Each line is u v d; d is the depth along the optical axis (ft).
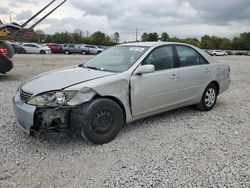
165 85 15.48
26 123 12.25
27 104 12.26
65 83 12.59
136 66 14.42
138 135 14.33
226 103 21.75
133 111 14.23
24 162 11.32
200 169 10.84
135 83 14.05
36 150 12.42
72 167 10.98
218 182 9.95
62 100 11.91
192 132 14.90
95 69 15.03
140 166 11.06
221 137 14.24
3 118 16.61
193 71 17.25
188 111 18.95
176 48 16.92
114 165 11.15
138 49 15.79
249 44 321.11
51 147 12.76
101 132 13.00
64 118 12.12
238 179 10.14
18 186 9.68
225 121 16.92
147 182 9.93
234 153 12.32
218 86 19.52
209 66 18.60
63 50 133.49
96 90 12.59
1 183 9.84
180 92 16.55
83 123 12.31
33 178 10.18
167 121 16.69
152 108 15.16
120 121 13.61
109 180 10.07
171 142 13.48
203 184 9.82
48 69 45.85
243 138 14.15
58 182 9.95
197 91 17.80
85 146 12.90
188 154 12.16
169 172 10.61
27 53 114.73
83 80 12.90
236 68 56.18
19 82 30.19
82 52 132.57
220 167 11.02
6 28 33.35
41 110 11.83
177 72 16.21
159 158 11.75
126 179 10.12
